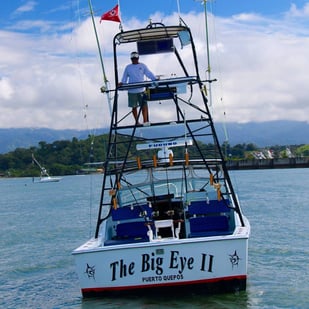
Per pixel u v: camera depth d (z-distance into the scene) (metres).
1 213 44.84
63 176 163.25
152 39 13.85
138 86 13.15
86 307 11.74
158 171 14.17
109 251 11.42
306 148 174.25
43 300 14.26
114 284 11.55
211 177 13.37
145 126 13.27
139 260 11.41
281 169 109.50
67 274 17.62
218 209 13.19
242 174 90.94
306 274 15.34
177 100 13.54
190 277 11.44
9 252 23.12
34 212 43.38
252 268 16.38
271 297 12.84
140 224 13.50
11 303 14.20
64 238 26.34
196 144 13.29
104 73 13.42
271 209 32.47
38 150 168.38
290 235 22.38
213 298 11.75
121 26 13.39
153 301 11.66
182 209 13.94
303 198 39.25
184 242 11.28
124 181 14.21
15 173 186.38
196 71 13.18
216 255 11.38
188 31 13.29
